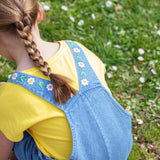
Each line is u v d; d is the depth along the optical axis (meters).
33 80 1.16
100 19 2.81
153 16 2.96
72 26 2.70
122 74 2.45
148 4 3.05
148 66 2.52
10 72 2.31
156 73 2.45
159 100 2.27
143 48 2.62
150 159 1.95
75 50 1.31
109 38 2.68
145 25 2.85
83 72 1.26
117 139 1.35
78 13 2.82
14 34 1.14
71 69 1.24
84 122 1.23
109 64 2.51
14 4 1.08
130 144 1.48
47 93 1.17
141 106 2.25
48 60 1.21
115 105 1.35
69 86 1.16
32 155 1.49
